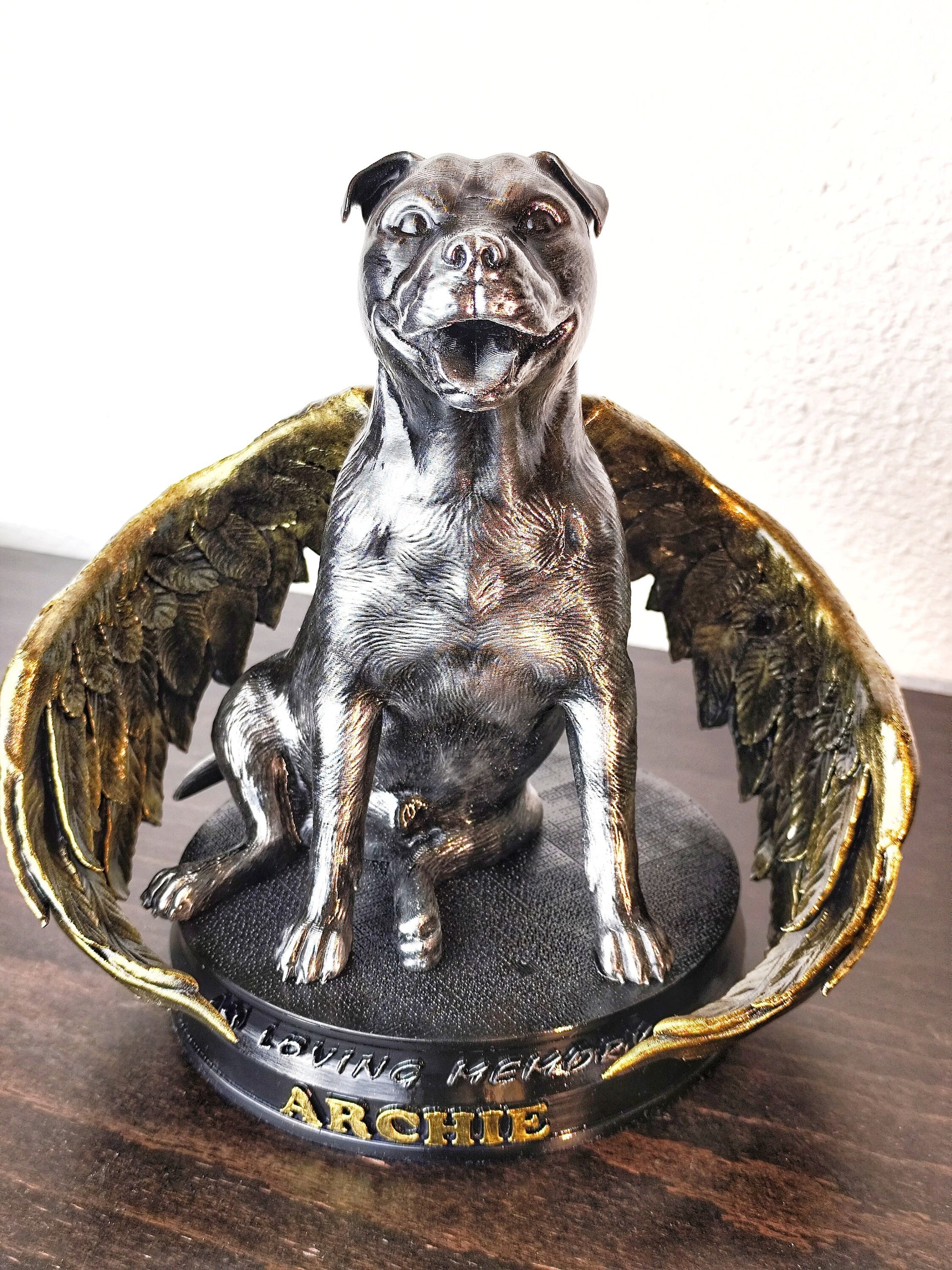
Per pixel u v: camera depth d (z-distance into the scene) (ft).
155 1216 1.90
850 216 3.00
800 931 2.00
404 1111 1.98
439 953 2.11
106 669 2.13
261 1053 2.05
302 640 2.20
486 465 1.84
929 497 3.26
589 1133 2.05
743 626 2.38
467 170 1.76
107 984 2.40
